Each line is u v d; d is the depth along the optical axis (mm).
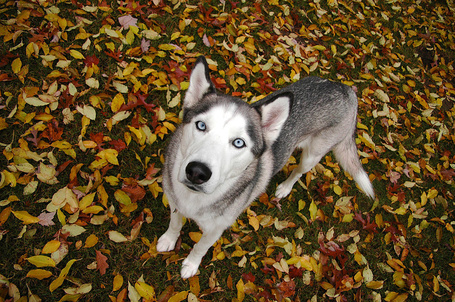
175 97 1025
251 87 1165
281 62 1258
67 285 769
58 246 773
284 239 953
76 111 946
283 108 695
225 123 648
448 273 1049
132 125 963
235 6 1276
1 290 711
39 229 806
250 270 896
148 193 920
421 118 1339
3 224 788
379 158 1169
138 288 783
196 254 823
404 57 1563
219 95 711
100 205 868
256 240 944
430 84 1529
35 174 842
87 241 806
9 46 984
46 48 984
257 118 703
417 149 1249
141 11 1148
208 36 1190
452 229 1093
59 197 815
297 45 1284
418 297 955
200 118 658
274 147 814
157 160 961
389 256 1010
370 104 1285
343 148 1009
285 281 881
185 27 1198
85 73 1008
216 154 618
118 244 844
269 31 1336
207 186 614
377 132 1252
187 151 650
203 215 729
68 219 807
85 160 904
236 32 1227
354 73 1377
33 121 911
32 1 1029
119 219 872
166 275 844
